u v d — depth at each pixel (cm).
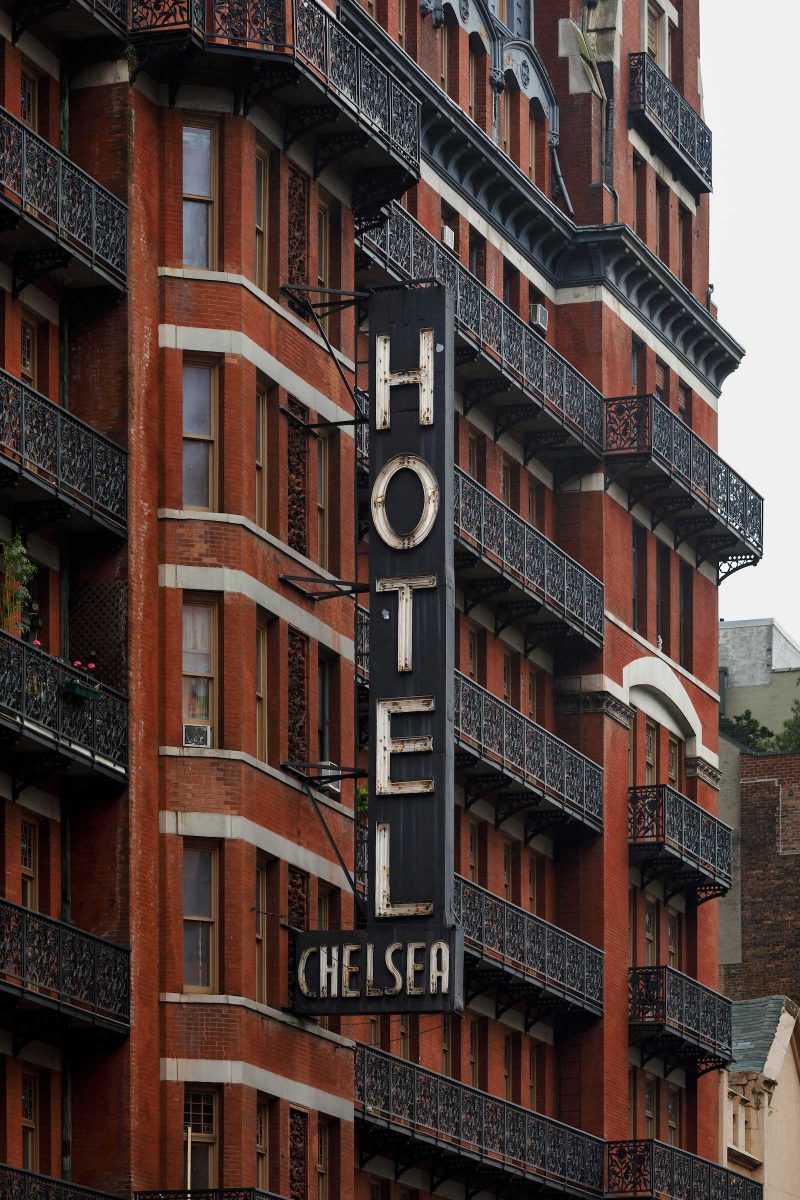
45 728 6488
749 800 12794
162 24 6981
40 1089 6631
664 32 10344
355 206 7744
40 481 6562
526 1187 8775
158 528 6981
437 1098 8119
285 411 7294
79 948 6544
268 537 7169
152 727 6894
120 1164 6631
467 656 8850
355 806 7681
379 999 7081
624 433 9481
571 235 9538
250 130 7238
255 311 7181
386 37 8325
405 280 8256
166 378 7031
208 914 6931
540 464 9469
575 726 9425
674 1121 9938
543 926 8838
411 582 7269
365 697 7944
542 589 8981
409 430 7338
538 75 9556
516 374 8906
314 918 7281
